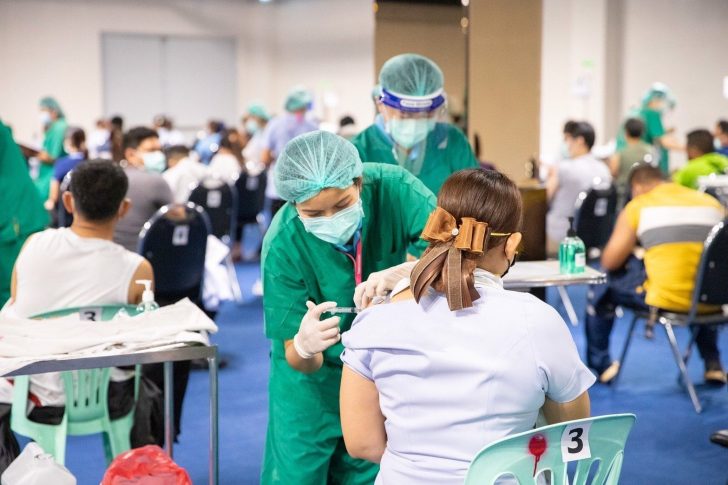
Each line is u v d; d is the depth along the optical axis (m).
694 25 9.98
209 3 14.69
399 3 3.96
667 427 3.81
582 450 1.49
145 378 2.66
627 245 4.14
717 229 3.82
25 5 13.52
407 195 2.22
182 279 4.20
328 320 1.82
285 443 2.24
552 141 11.12
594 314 4.41
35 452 2.06
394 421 1.51
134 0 14.20
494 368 1.45
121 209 2.73
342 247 2.12
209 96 14.88
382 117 2.71
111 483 1.92
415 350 1.49
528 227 3.62
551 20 11.01
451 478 1.46
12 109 13.59
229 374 4.71
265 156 8.50
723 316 4.07
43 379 2.48
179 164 6.38
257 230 10.84
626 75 10.69
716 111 9.84
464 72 4.18
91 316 2.51
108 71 14.20
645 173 4.17
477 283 1.51
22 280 2.60
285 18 14.67
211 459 2.24
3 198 4.01
